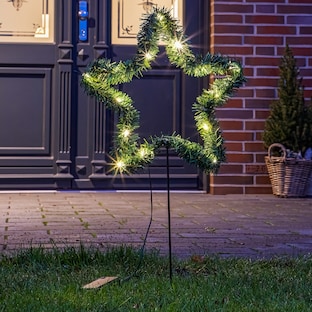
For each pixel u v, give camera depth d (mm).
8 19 6410
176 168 6539
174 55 2934
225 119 6449
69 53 6445
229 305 2439
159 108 6570
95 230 4203
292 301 2514
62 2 6434
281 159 6133
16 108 6438
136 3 6547
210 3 6520
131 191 6492
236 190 6461
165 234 4102
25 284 2715
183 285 2734
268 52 6496
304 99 6488
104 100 2914
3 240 3803
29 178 6410
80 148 6484
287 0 6512
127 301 2459
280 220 4781
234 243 3844
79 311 2332
